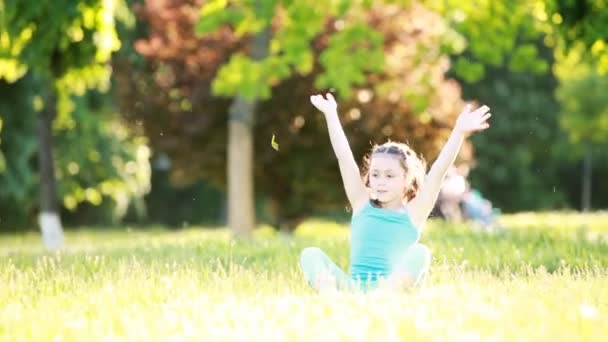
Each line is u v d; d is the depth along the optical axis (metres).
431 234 22.41
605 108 60.50
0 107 49.41
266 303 9.26
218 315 8.74
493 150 72.75
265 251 17.58
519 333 7.72
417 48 33.81
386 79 35.75
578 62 28.02
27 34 26.41
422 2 32.09
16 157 50.41
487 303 9.02
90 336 8.31
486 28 31.20
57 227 34.47
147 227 65.06
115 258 16.22
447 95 36.84
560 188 79.31
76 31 26.67
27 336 8.30
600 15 22.08
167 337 8.12
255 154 36.62
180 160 38.09
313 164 37.16
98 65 27.84
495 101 72.50
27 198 54.28
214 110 36.50
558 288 10.14
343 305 8.84
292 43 30.25
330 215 61.69
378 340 7.48
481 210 42.66
